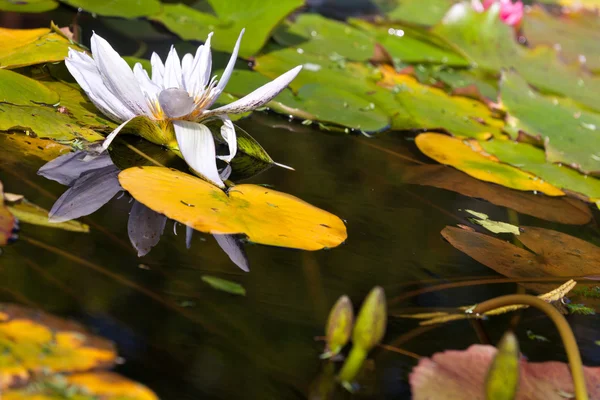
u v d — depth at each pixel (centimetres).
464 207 131
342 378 113
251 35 152
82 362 111
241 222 121
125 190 123
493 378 111
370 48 165
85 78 126
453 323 118
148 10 153
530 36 210
